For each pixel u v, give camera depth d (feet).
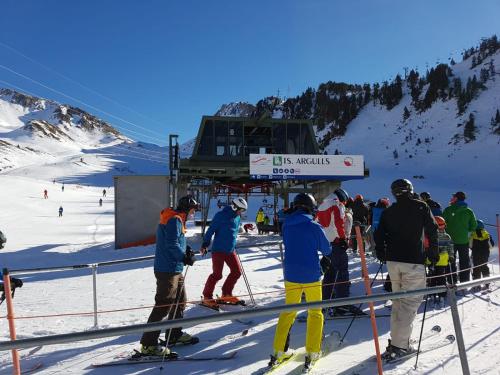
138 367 14.60
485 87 518.37
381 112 596.29
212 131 65.21
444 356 14.40
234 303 22.34
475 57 620.90
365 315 19.99
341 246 20.48
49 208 166.30
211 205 149.79
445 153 406.21
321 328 14.16
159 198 60.59
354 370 13.61
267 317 20.53
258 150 66.90
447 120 485.97
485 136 413.18
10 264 46.80
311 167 55.83
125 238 59.31
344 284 20.43
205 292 22.68
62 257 51.16
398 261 14.71
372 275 30.91
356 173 56.70
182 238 16.52
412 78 624.18
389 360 14.16
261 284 28.99
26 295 28.12
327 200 21.08
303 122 67.92
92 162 598.75
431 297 22.58
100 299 26.17
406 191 14.92
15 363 10.56
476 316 19.33
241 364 14.62
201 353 15.76
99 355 15.93
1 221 117.29
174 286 16.25
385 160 436.35
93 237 82.28
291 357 14.69
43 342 6.55
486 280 10.66
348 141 549.95
